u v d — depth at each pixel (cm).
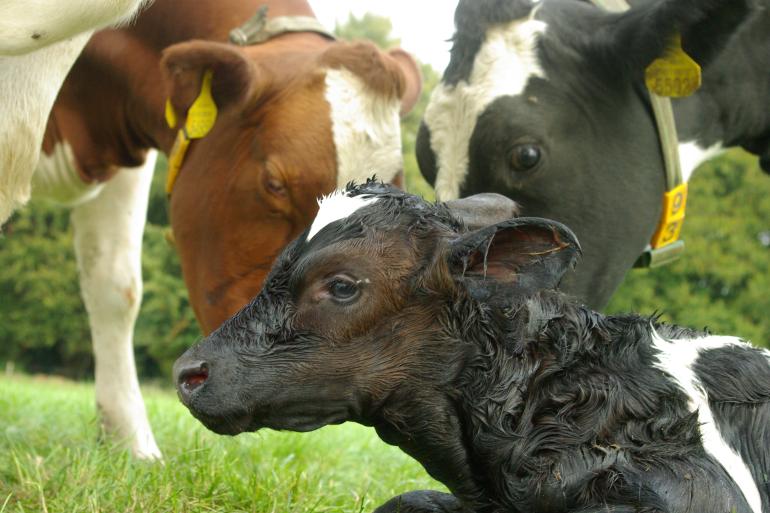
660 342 160
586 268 210
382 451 256
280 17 232
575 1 219
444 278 154
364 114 211
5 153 183
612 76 209
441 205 160
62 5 167
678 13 200
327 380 154
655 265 222
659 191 215
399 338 154
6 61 182
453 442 156
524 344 155
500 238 152
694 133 220
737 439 156
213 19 231
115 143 240
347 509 193
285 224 213
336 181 209
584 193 208
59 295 1084
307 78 212
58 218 1086
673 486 148
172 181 223
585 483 149
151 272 1035
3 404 280
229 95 211
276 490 193
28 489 188
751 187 1022
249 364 153
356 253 154
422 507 163
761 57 222
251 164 212
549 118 205
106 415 239
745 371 159
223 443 230
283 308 155
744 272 991
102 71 234
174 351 1052
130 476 192
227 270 216
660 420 152
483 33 210
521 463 152
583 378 154
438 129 209
